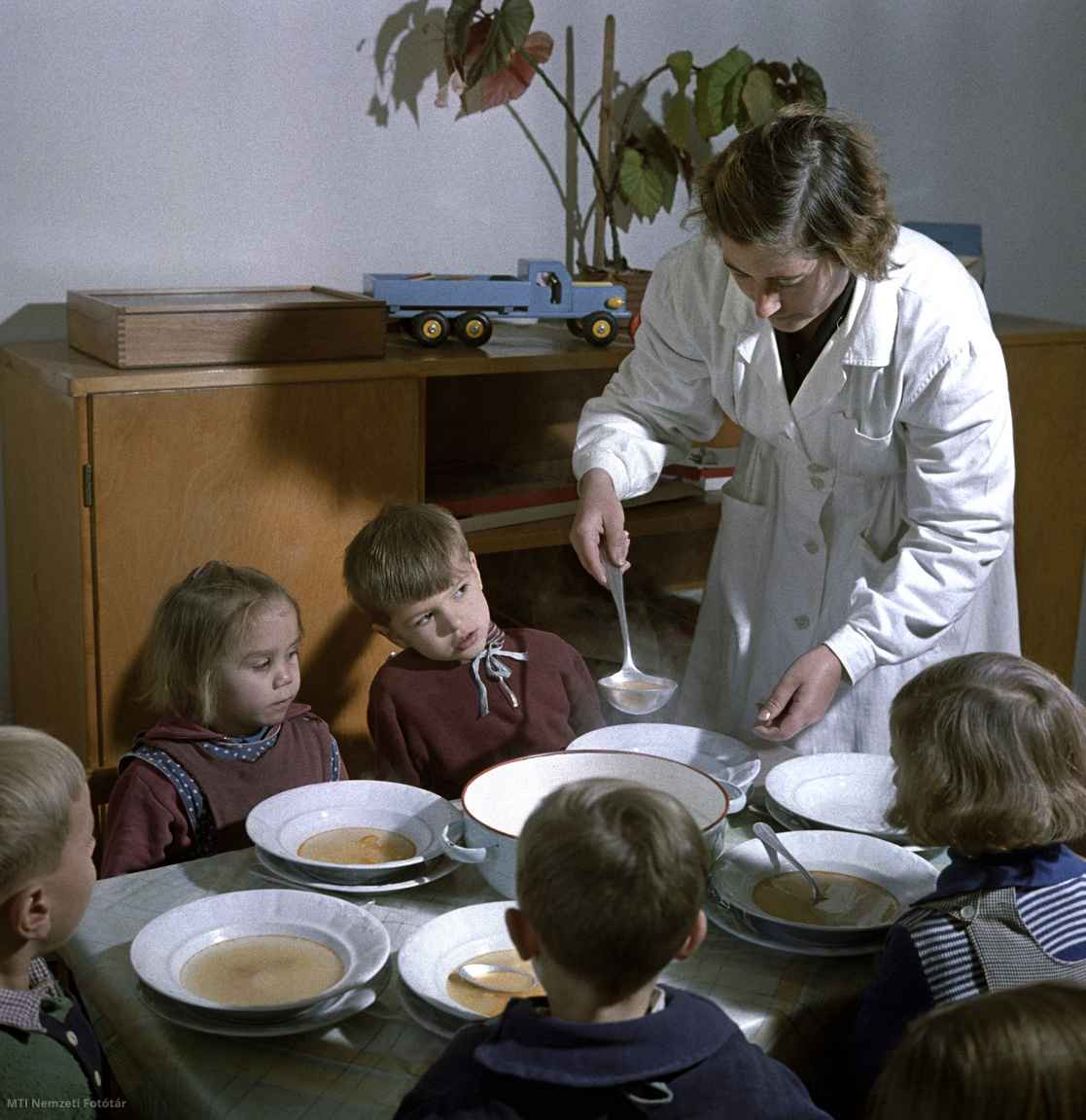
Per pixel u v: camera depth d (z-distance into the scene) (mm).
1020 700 980
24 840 814
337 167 2283
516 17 2195
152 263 2162
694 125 2662
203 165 2162
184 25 2086
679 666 2293
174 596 1439
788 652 1782
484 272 2486
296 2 2168
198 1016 872
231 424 1808
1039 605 2650
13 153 2008
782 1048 903
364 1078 824
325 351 1902
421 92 2326
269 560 1892
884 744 1731
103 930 997
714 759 1312
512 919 755
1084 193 3289
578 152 2525
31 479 1944
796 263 1276
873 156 1276
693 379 1756
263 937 965
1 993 825
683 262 1689
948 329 1471
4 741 850
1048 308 3336
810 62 2766
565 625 2436
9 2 1945
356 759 2061
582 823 717
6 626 2213
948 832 982
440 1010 859
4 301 2057
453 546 1481
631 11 2502
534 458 2521
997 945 927
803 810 1244
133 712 1827
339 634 1986
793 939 992
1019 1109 601
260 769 1438
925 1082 625
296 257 2287
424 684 1535
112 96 2059
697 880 727
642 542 2596
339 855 1111
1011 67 3053
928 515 1542
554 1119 692
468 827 1042
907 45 2881
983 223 3145
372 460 1944
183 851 1386
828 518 1712
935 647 1732
